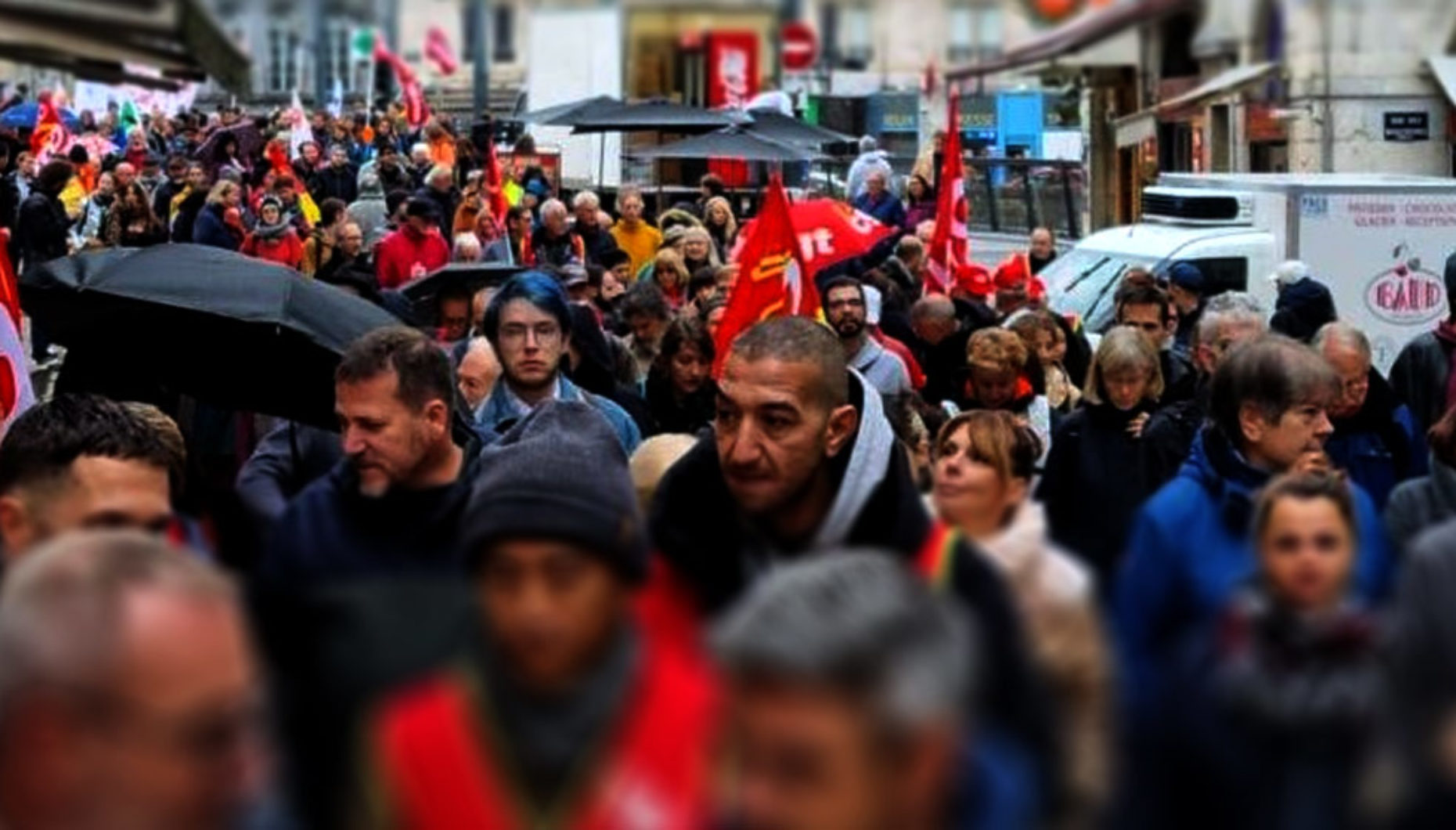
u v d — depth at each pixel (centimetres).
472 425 1048
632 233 2644
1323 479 611
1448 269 1434
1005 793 440
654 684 459
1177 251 2361
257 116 3447
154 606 410
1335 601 553
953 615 413
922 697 398
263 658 483
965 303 1819
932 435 1277
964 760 427
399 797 452
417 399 747
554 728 454
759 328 663
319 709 495
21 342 1069
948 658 405
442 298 1534
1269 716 484
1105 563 837
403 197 2870
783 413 645
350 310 1099
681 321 1379
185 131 3509
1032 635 518
